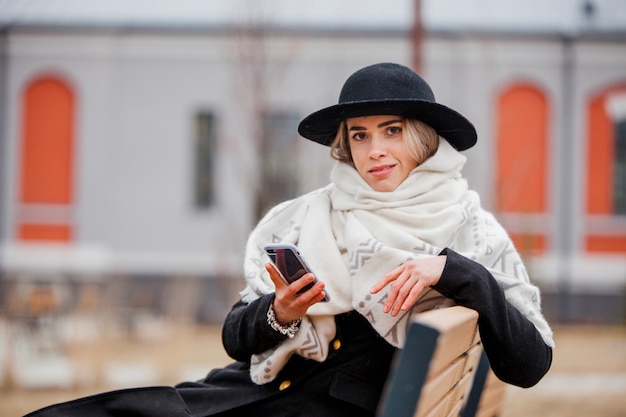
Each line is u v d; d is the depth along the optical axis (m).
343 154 3.16
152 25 20.97
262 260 3.15
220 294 20.47
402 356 1.98
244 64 14.19
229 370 3.14
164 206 21.05
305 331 2.82
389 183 3.00
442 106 2.89
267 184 15.16
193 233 20.94
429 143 3.03
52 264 20.80
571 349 14.41
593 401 9.34
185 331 16.52
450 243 2.95
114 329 15.30
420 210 2.94
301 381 2.92
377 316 2.77
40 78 21.14
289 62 15.12
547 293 20.27
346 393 2.84
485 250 2.92
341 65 20.89
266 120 14.95
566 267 20.47
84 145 21.08
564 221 20.66
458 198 3.00
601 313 20.38
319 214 3.03
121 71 21.12
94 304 16.31
